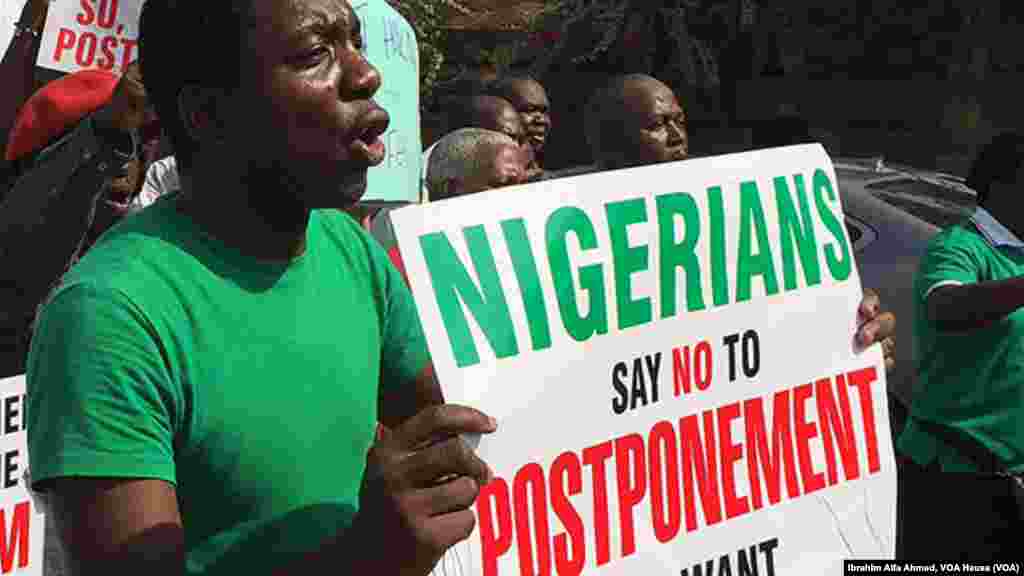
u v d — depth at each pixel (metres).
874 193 6.60
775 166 2.38
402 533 1.43
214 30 1.60
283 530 1.61
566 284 2.07
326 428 1.66
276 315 1.65
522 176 3.71
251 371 1.61
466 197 1.99
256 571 1.59
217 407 1.58
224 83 1.60
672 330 2.20
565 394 2.06
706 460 2.23
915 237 6.29
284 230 1.66
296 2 1.60
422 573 1.46
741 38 13.00
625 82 4.79
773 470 2.32
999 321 4.27
